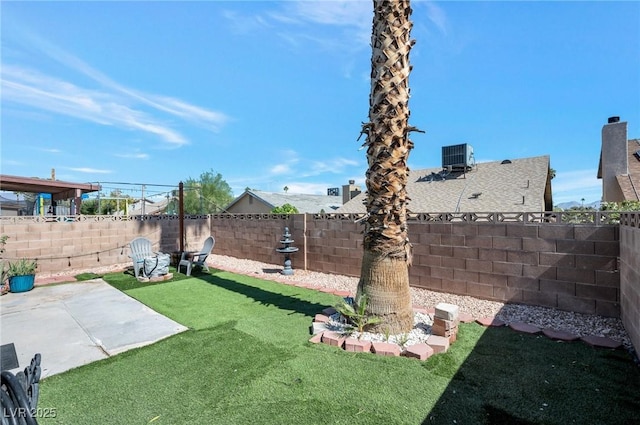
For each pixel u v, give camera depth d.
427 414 2.36
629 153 11.99
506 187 13.26
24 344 3.82
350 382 2.82
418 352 3.26
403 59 3.78
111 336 4.04
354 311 3.97
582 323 4.05
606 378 2.78
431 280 5.77
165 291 6.33
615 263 4.09
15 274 6.36
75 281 7.32
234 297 5.83
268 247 9.20
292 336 3.93
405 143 3.85
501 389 2.65
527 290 4.76
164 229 10.48
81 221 8.74
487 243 5.13
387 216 3.80
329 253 7.56
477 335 3.84
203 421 2.34
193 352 3.51
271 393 2.67
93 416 2.43
